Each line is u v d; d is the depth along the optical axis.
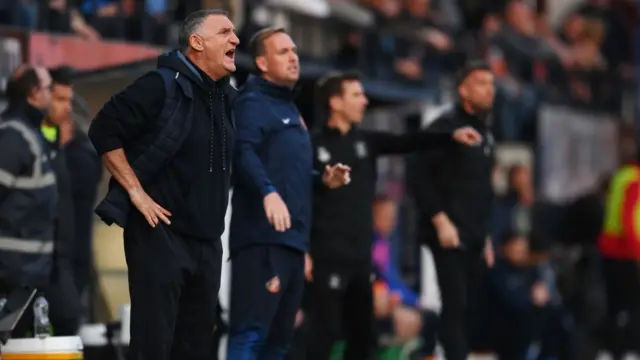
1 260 27.80
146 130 24.27
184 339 25.19
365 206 31.23
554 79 60.91
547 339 47.00
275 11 42.97
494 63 56.34
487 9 60.19
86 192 32.16
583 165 61.12
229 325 29.05
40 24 34.66
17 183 27.95
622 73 66.38
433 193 32.59
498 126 54.34
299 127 29.02
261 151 28.58
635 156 48.38
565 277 48.09
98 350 30.69
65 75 29.77
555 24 70.75
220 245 25.14
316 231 30.86
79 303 29.69
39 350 27.02
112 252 34.75
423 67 48.78
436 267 32.97
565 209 50.62
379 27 48.53
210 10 24.78
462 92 32.94
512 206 49.81
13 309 27.44
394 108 46.66
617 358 48.00
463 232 32.72
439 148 31.47
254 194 28.55
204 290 25.00
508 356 44.84
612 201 48.00
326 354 31.02
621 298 48.00
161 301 24.33
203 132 24.56
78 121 32.88
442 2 58.19
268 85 28.84
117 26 36.91
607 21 69.31
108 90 33.66
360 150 31.17
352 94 30.98
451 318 32.84
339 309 31.28
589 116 61.97
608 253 48.00
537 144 57.06
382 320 41.19
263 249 28.64
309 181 29.12
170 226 24.45
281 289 28.77
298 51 42.28
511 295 44.72
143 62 33.38
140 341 24.34
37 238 28.17
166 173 24.45
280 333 29.28
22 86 28.20
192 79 24.45
